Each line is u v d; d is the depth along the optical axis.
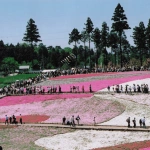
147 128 57.56
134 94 76.50
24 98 85.12
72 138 55.97
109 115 66.75
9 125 65.88
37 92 88.12
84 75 105.38
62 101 78.56
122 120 63.28
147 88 77.19
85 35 141.25
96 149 49.06
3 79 134.75
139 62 162.25
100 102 73.62
